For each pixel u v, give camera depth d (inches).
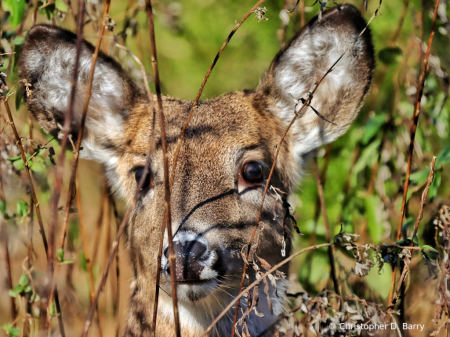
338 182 523.8
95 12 461.1
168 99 426.0
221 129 393.1
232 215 370.3
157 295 327.3
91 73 331.0
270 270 322.7
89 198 580.4
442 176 490.6
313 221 503.8
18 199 414.0
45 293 310.8
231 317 394.3
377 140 484.7
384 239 455.8
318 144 426.3
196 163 378.9
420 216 362.9
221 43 613.9
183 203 362.3
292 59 412.5
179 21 583.2
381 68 538.9
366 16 533.0
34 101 395.5
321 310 350.9
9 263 408.2
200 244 348.8
